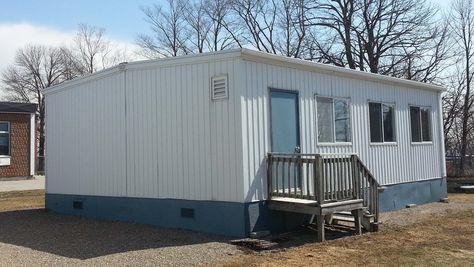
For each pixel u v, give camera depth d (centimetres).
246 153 895
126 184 1095
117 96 1121
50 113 1330
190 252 775
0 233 973
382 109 1311
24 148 2420
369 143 1245
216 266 693
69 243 857
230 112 908
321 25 3294
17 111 2388
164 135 1015
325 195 877
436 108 1570
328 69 1102
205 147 945
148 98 1049
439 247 841
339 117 1150
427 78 2995
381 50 3106
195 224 956
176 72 996
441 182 1541
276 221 943
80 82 1223
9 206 1430
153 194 1035
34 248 818
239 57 897
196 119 960
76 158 1235
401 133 1380
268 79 957
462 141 2972
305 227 994
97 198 1170
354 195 941
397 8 3058
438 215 1216
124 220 1097
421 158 1461
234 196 898
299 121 1020
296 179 909
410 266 710
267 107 949
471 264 725
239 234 888
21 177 2402
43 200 1591
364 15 3141
